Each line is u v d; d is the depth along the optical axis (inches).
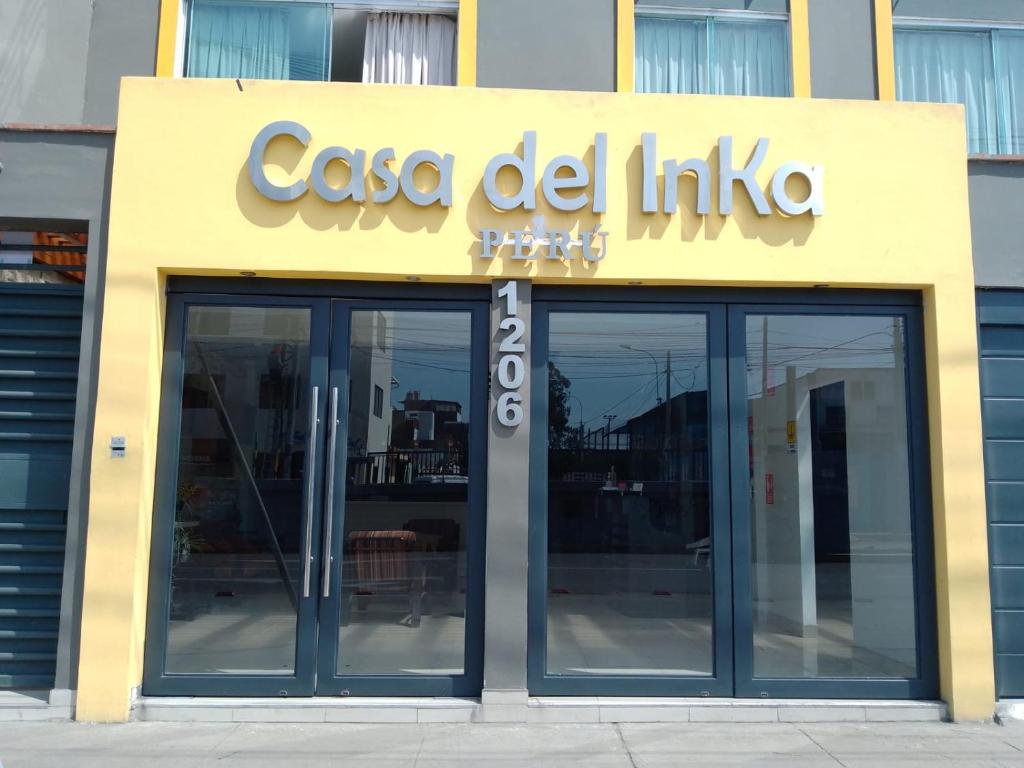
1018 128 270.4
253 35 266.8
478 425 236.4
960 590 229.6
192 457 235.5
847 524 240.7
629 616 234.2
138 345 227.9
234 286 238.2
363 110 235.8
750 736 212.7
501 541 228.5
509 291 234.1
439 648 230.8
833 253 238.1
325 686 227.3
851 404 243.9
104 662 219.0
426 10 268.1
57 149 237.3
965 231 240.4
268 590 231.6
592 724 221.5
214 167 232.8
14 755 192.5
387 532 233.8
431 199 231.6
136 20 256.1
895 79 269.1
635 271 234.8
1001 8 274.7
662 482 238.8
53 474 238.1
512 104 237.9
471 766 189.2
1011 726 221.9
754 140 240.5
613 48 258.5
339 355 237.6
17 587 233.6
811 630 236.4
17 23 249.6
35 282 253.6
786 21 269.0
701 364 242.1
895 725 223.0
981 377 243.3
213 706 220.5
